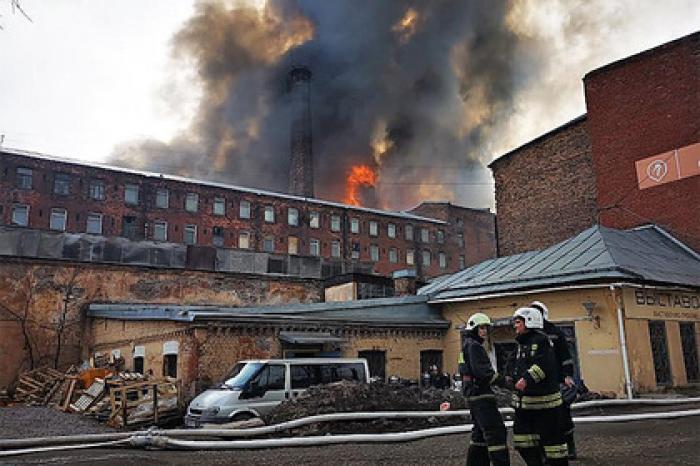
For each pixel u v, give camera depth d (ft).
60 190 163.12
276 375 42.32
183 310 53.98
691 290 56.13
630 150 80.69
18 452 28.22
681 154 74.59
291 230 202.18
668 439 29.01
